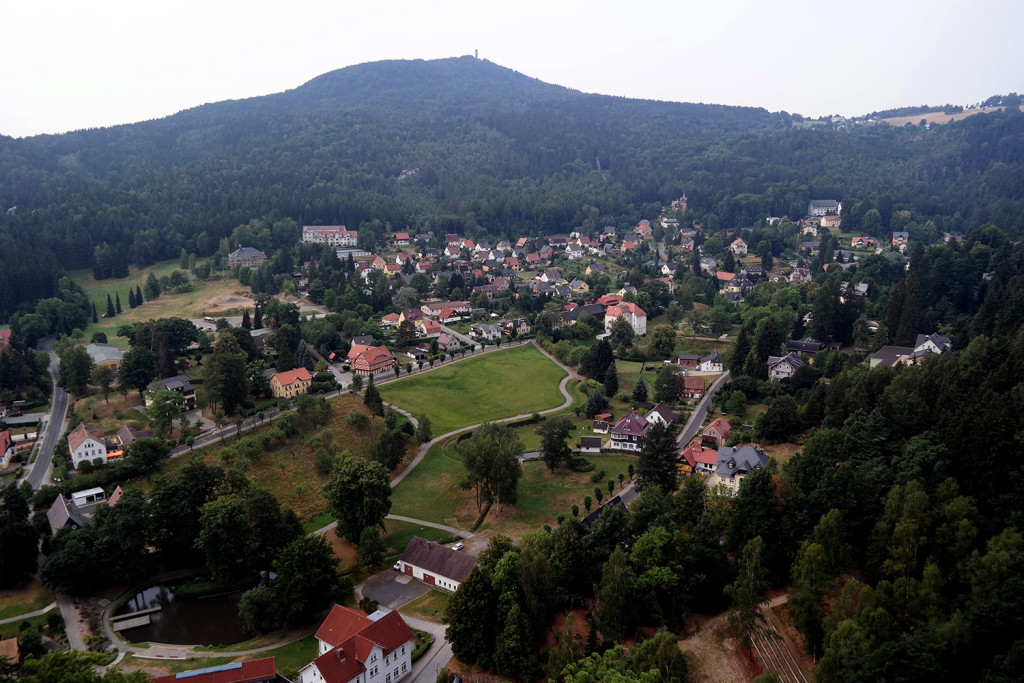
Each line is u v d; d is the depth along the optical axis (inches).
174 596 4453.7
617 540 3828.7
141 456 5585.6
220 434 6314.0
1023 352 4877.0
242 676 3080.7
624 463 6127.0
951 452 3732.8
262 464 5895.7
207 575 4658.0
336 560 4266.7
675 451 4985.2
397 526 5196.9
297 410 6702.8
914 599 2859.3
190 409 6953.7
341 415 6855.3
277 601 4050.2
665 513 3907.5
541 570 3435.0
